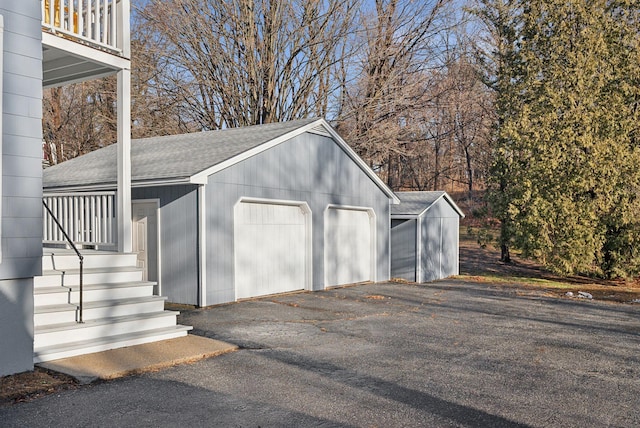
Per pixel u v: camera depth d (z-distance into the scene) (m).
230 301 10.88
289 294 12.48
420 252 16.69
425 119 26.12
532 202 16.67
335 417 4.52
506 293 13.84
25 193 5.52
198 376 5.67
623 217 16.05
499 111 18.75
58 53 7.30
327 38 22.33
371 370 6.04
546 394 5.28
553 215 16.45
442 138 32.44
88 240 9.04
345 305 11.06
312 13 21.84
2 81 5.34
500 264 22.28
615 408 4.89
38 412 4.52
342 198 14.41
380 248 16.06
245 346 7.12
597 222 16.44
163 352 6.45
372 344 7.43
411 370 6.07
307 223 13.13
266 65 21.95
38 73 5.69
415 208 16.98
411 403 4.91
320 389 5.29
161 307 7.54
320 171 13.56
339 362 6.38
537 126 16.81
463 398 5.09
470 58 24.97
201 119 23.31
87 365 5.75
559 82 16.92
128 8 8.02
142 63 22.16
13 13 5.46
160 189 10.86
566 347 7.46
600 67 16.52
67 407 4.65
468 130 31.25
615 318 10.10
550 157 16.34
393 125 22.97
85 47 7.36
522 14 17.97
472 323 9.26
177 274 10.61
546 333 8.47
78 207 9.70
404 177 36.62
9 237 5.35
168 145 14.20
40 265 5.62
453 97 26.23
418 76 24.19
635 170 15.84
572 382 5.72
